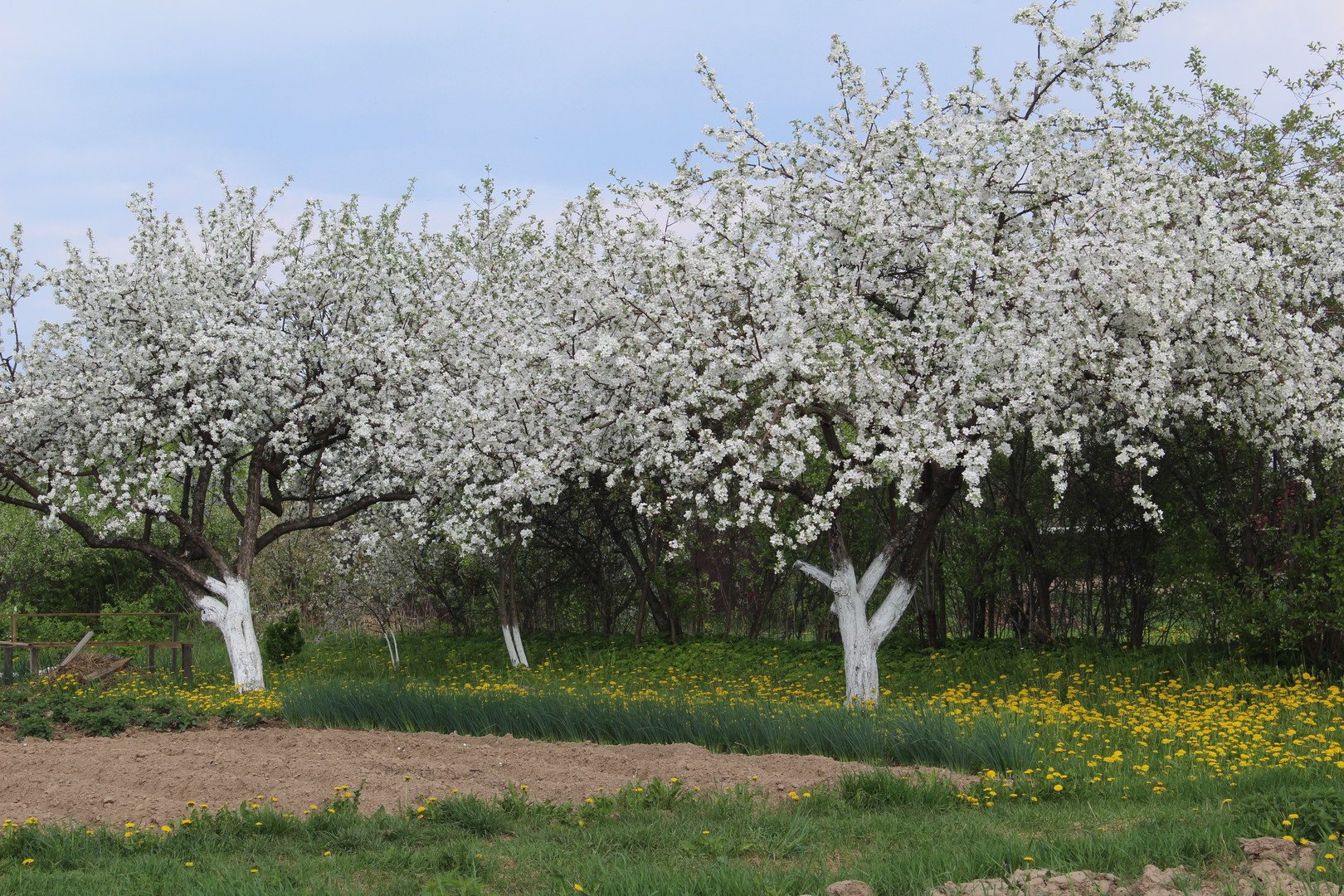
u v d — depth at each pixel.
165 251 17.19
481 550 18.77
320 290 17.86
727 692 14.98
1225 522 14.78
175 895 6.08
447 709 11.66
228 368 17.02
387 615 21.70
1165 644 16.98
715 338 13.07
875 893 5.79
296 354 17.30
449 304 17.42
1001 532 17.02
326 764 9.71
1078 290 12.29
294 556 25.88
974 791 8.24
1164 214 12.10
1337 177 14.23
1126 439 13.34
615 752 10.02
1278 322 12.34
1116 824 7.05
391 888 6.16
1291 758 8.91
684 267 13.05
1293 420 12.29
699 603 21.19
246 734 11.51
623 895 5.77
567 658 20.31
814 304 12.68
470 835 7.50
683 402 12.63
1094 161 12.91
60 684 17.55
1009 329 11.93
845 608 13.72
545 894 6.02
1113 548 16.81
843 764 9.16
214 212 17.95
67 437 16.91
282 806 8.36
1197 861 5.93
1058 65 13.09
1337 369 12.42
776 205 13.52
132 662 20.92
